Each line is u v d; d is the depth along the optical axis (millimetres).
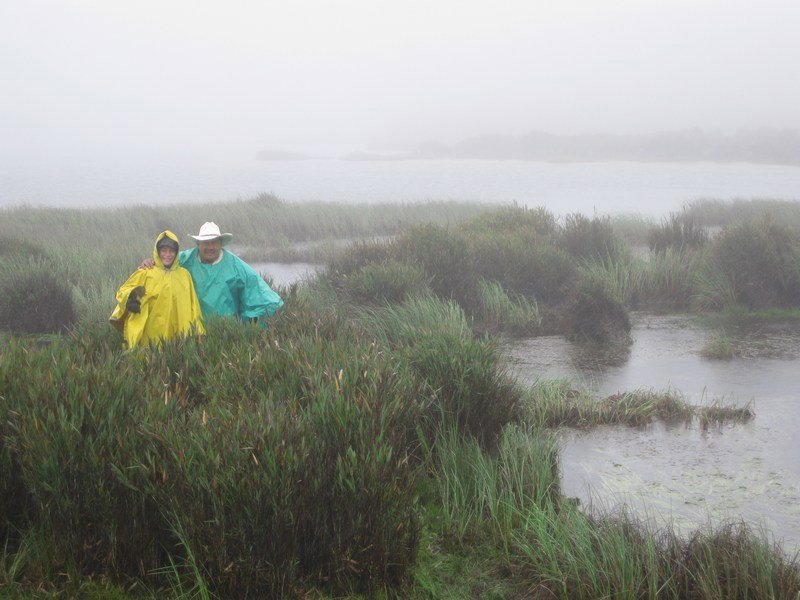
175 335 5938
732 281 11828
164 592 3867
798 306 11602
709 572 3965
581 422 6688
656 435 6465
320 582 4031
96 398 4254
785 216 21266
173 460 3904
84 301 11383
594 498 5223
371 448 4203
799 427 6633
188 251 6469
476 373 6055
